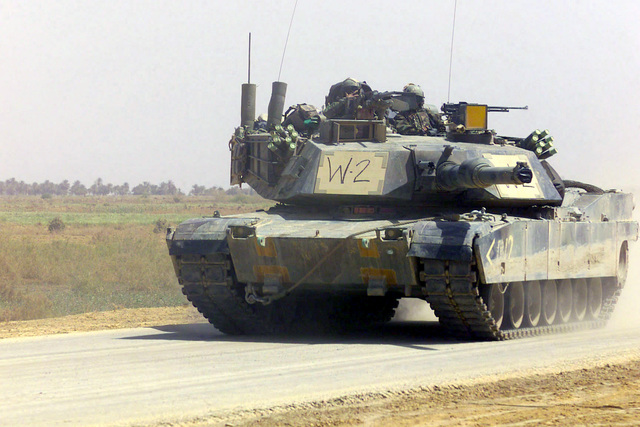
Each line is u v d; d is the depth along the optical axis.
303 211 67.06
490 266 53.53
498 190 62.66
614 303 75.56
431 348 53.31
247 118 74.75
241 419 33.88
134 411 35.03
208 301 61.91
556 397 38.38
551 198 66.06
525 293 61.97
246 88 74.50
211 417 34.06
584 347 54.03
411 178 62.66
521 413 35.22
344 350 52.44
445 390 39.59
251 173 72.44
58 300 91.31
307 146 65.69
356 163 63.19
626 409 36.12
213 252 58.97
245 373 43.59
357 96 68.56
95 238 174.00
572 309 69.00
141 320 74.69
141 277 107.69
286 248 56.88
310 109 72.81
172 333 64.62
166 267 117.25
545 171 69.00
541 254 60.72
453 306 55.25
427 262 53.81
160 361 48.09
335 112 70.31
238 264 59.28
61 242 155.75
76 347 54.94
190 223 61.75
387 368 45.00
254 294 60.12
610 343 56.50
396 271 55.31
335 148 64.12
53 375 43.84
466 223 54.25
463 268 52.66
